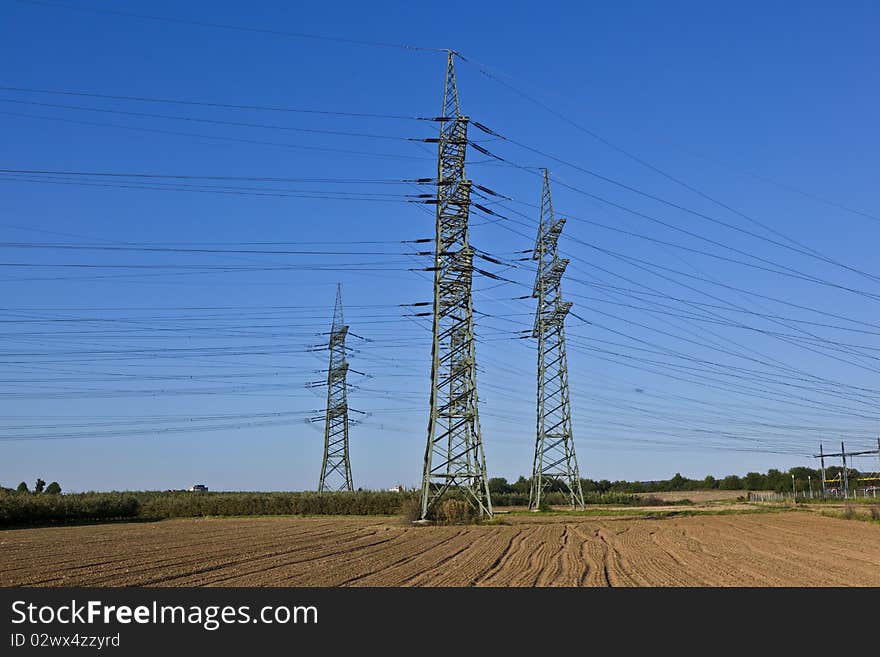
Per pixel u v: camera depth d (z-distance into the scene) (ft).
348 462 330.75
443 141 203.10
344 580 93.35
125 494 310.24
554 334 282.77
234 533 192.24
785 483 625.00
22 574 103.09
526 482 495.00
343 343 339.57
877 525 216.54
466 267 199.31
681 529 193.47
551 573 99.60
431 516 204.23
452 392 204.44
